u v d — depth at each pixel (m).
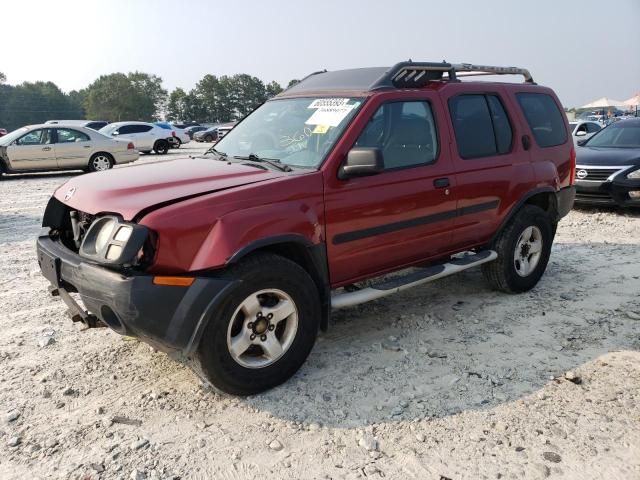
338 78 4.57
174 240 3.05
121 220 3.12
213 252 3.11
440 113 4.39
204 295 3.08
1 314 4.76
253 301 3.28
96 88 117.62
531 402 3.34
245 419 3.20
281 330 3.56
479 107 4.79
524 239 5.14
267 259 3.33
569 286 5.47
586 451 2.88
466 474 2.72
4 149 15.46
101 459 2.84
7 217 9.29
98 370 3.76
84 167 16.75
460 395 3.44
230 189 3.33
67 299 3.53
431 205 4.25
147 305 2.97
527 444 2.94
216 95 133.50
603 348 4.07
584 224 8.44
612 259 6.45
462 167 4.48
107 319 3.15
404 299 5.15
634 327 4.45
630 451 2.88
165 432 3.07
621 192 8.94
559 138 5.60
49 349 4.07
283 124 4.26
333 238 3.70
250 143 4.34
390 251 4.09
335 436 3.04
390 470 2.75
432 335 4.34
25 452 2.89
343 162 3.71
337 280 3.84
